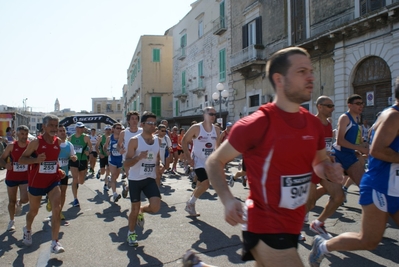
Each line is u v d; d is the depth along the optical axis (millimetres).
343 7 15250
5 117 24969
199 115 28062
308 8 17125
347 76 14984
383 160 2820
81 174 8062
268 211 2066
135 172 4867
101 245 4832
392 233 4910
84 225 5949
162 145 10383
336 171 2250
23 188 5938
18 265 4203
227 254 4309
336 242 3115
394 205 2807
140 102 42906
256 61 20281
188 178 12062
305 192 2143
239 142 2018
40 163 4715
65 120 20875
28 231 4961
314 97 16859
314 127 2207
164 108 42500
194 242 4816
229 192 1981
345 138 4938
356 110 4973
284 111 2109
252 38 21797
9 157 6367
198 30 29422
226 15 24500
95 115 21250
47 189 4758
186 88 32312
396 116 2764
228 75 24438
